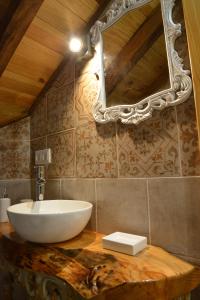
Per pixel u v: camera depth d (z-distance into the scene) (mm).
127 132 977
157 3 934
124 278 595
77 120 1216
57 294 702
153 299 577
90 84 1161
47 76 1371
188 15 744
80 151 1184
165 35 869
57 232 813
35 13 995
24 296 1233
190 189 776
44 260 738
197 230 749
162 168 853
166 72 875
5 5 997
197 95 700
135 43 1007
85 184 1142
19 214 804
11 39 1061
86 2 1064
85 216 891
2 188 1453
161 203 846
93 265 681
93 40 1151
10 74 1234
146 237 868
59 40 1181
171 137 835
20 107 1480
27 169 1550
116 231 979
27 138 1562
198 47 715
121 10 1038
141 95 942
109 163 1037
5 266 1005
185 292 624
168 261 705
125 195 963
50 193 1359
